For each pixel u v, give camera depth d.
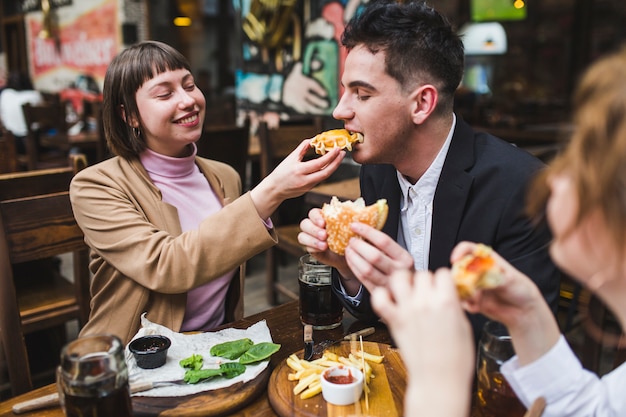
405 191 1.44
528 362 0.85
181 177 1.59
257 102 5.57
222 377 1.09
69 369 0.87
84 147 4.84
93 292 1.50
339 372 1.04
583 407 0.83
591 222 0.59
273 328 1.38
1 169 3.01
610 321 2.09
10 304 1.53
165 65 1.45
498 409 0.93
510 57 6.73
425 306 0.61
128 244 1.36
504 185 1.28
